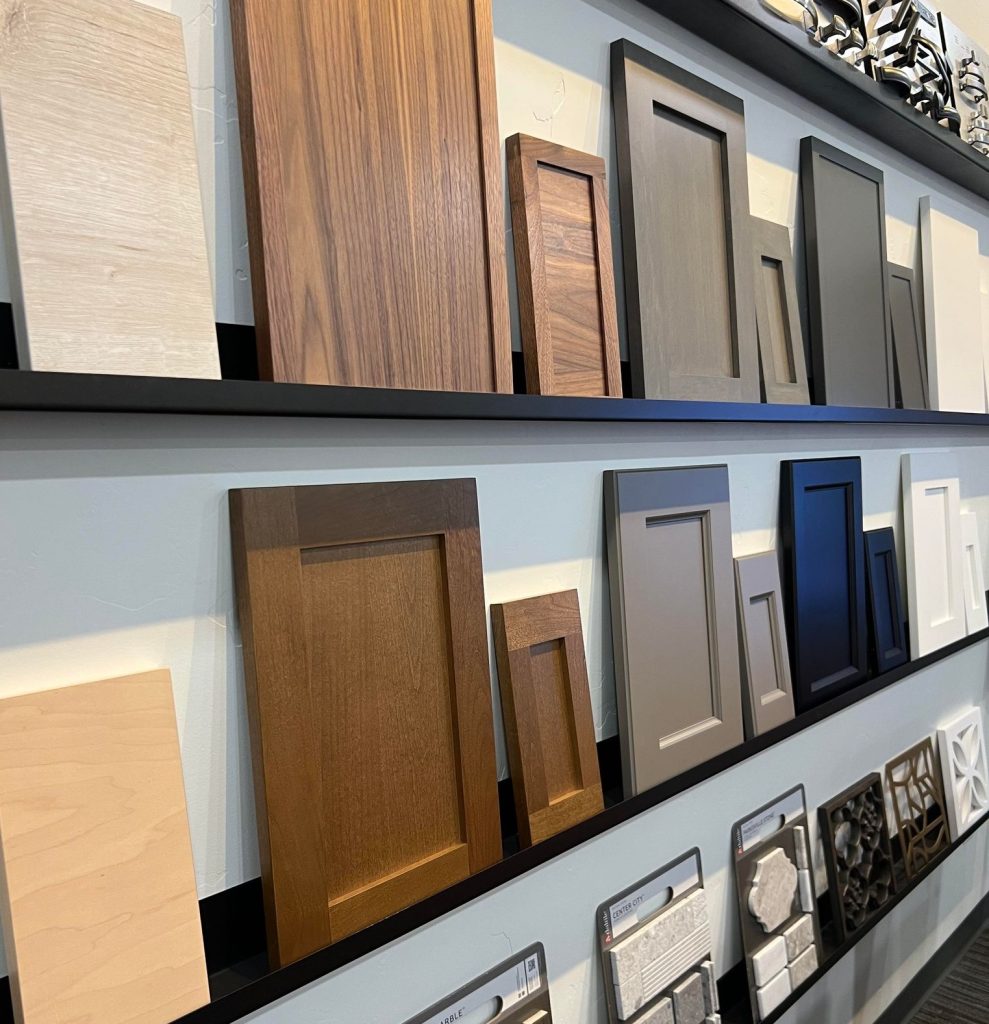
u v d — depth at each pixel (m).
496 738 0.89
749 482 1.26
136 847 0.59
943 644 1.67
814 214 1.33
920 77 1.49
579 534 0.99
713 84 1.15
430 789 0.79
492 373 0.82
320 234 0.69
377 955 0.78
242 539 0.66
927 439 1.74
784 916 1.25
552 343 0.88
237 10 0.65
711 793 1.17
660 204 1.02
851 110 1.43
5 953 0.56
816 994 1.36
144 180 0.60
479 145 0.82
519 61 0.92
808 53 1.21
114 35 0.59
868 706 1.52
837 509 1.41
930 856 1.62
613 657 1.01
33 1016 0.53
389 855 0.75
